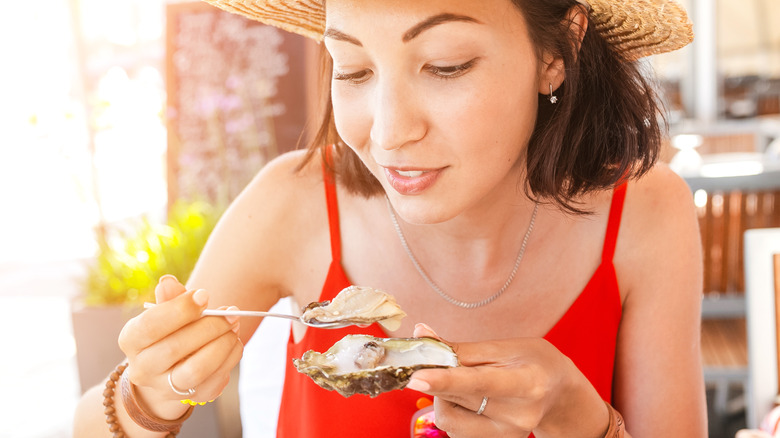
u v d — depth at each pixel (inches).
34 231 178.7
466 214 28.7
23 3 135.6
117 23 118.5
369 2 22.3
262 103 71.2
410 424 29.2
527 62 24.2
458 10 22.2
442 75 22.9
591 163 28.2
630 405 31.3
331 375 22.7
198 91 72.4
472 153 23.5
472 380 21.3
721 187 63.3
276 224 31.2
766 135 120.0
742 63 167.6
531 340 24.4
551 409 24.6
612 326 30.8
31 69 140.3
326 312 23.4
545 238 30.1
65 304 129.3
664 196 31.1
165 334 23.3
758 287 40.2
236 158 71.4
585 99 27.6
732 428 74.6
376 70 23.3
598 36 27.4
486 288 30.3
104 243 68.1
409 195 24.1
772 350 40.1
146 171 151.1
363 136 24.4
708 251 64.9
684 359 30.8
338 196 31.1
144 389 25.7
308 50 70.4
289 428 31.6
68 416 85.3
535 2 24.1
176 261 63.8
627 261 30.7
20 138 198.5
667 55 164.6
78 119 77.3
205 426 59.5
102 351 65.4
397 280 30.6
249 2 29.0
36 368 101.4
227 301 30.8
